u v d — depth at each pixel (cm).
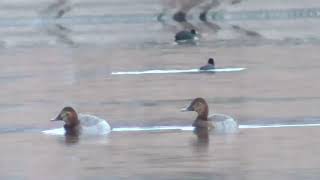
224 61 4409
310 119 2728
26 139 2506
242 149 2322
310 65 4175
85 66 4359
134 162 2206
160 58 4641
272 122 2688
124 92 3375
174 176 2067
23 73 4116
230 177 2050
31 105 3114
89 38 6125
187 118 2762
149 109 2952
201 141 2427
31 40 6088
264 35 5928
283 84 3519
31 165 2203
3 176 2103
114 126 2658
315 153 2261
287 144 2372
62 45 5638
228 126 2566
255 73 3894
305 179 2019
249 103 3056
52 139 2494
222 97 3206
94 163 2205
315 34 5900
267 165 2152
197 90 3397
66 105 3089
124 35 6312
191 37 5572
